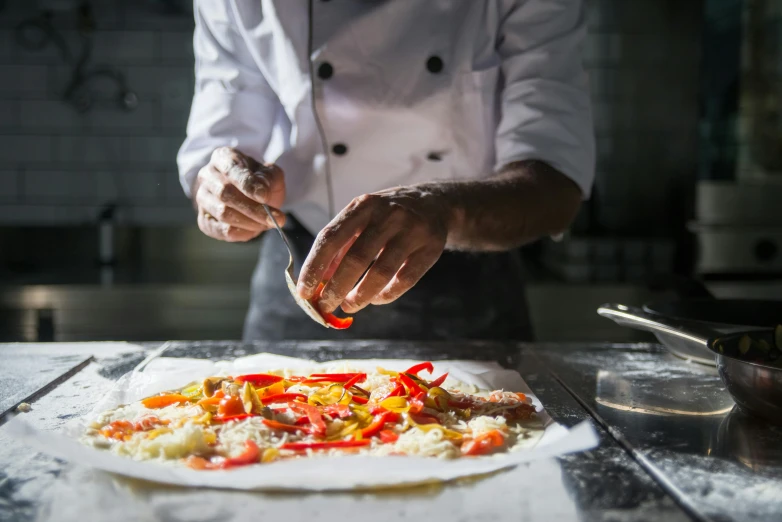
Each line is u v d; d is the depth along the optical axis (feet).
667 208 8.16
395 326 4.39
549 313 7.34
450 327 4.39
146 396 2.96
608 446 2.40
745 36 7.36
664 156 8.14
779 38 7.13
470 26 3.96
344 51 3.95
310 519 1.86
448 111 4.06
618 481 2.11
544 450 2.30
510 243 3.52
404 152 4.19
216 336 7.57
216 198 3.51
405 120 4.06
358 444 2.39
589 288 7.31
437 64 3.98
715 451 2.31
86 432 2.48
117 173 9.02
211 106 4.27
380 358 3.60
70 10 8.65
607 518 1.88
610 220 8.24
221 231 3.71
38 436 2.27
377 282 2.68
